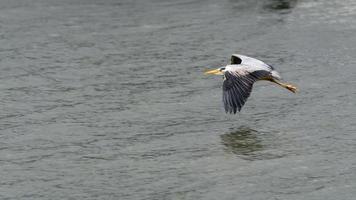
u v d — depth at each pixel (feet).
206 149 52.85
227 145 53.36
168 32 79.20
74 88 64.95
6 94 63.57
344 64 69.15
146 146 53.52
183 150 52.75
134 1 91.15
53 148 53.42
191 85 65.31
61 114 59.41
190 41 76.28
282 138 54.39
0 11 86.53
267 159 51.08
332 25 80.12
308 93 62.80
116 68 69.62
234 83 42.27
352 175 48.49
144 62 71.00
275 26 80.12
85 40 77.15
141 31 79.71
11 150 53.11
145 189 47.06
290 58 71.10
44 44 75.97
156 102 61.72
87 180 48.52
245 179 48.24
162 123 57.57
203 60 71.05
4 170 50.11
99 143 54.13
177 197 45.91
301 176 48.52
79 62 71.20
